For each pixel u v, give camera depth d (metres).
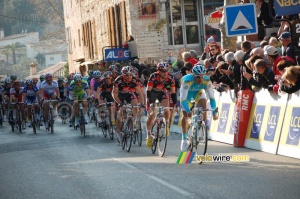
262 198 8.30
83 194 9.37
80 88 19.09
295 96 11.80
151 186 9.66
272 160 11.55
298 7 13.33
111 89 17.48
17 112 23.22
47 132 21.42
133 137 15.05
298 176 9.81
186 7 30.56
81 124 18.94
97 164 12.50
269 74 12.67
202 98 12.52
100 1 40.12
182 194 8.86
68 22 56.53
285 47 13.74
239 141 13.68
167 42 30.23
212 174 10.50
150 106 13.54
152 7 30.47
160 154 13.16
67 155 14.36
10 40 137.88
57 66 95.69
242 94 13.64
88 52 46.22
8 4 131.62
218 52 17.36
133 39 28.94
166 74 13.42
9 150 16.53
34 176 11.52
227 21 14.25
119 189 9.58
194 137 12.01
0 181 11.26
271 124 12.61
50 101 21.06
